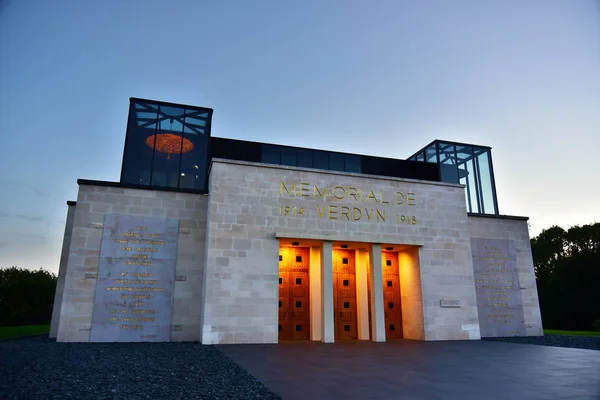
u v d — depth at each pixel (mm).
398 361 14367
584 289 53188
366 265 24703
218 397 8586
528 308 27609
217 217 21203
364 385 10109
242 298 20547
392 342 21953
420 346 19734
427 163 31781
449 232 25172
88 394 8617
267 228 21844
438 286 24109
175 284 21953
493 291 26875
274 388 9719
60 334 20031
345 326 24188
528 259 28484
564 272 55656
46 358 14039
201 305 21703
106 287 20953
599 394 9133
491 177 32562
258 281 20984
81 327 20312
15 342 20766
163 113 26000
